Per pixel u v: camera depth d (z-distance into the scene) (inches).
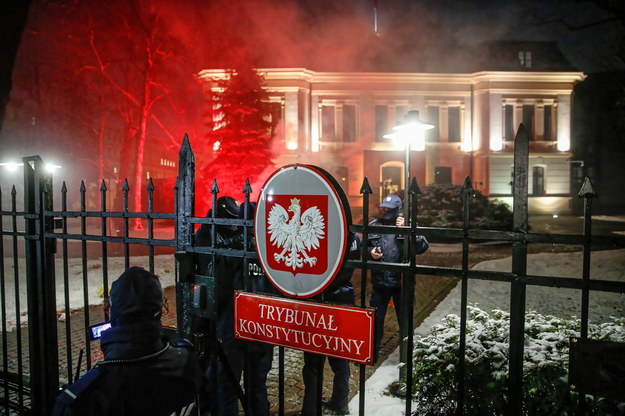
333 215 75.0
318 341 77.6
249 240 112.4
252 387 117.6
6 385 133.3
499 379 88.8
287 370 163.0
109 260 454.6
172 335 100.8
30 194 121.0
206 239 115.0
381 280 153.0
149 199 102.6
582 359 61.1
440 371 96.0
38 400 122.3
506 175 1124.5
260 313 85.0
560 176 1143.6
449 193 711.1
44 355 121.3
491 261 445.7
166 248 604.4
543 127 1147.9
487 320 117.6
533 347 97.4
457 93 1148.5
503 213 687.1
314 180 76.5
